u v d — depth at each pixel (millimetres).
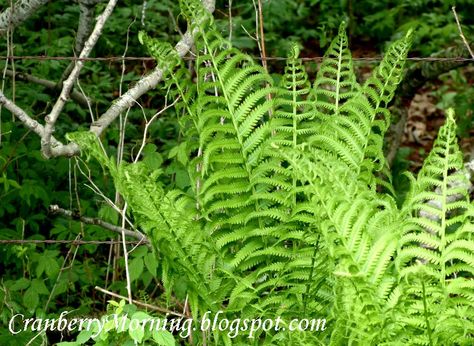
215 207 2658
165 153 4578
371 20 6773
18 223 4070
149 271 3492
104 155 2582
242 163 2748
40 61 4922
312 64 6297
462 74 6539
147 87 3230
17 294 3688
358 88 2842
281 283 2541
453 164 2424
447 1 6383
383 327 2215
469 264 2332
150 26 5691
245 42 5676
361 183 2600
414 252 2332
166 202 2473
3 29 3787
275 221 2756
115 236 3961
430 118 6184
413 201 2428
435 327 2264
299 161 2314
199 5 2719
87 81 5367
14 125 4332
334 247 2199
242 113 2734
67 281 3760
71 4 6281
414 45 6406
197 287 2494
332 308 2332
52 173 4453
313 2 6742
